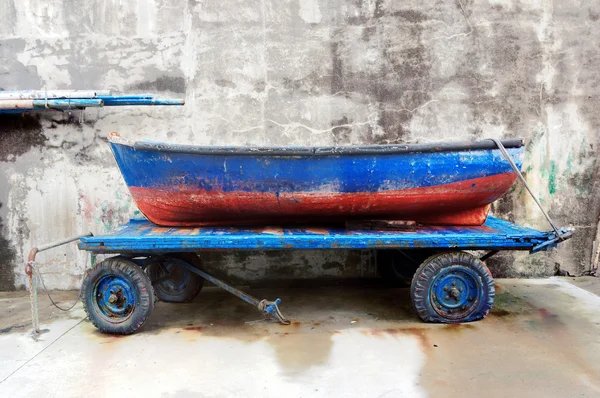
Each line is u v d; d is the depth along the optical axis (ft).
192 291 16.03
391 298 16.38
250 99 17.63
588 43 17.85
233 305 15.89
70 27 17.20
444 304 13.74
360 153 13.39
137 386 10.41
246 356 11.86
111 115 17.42
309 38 17.60
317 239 13.03
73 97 15.98
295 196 13.97
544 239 13.38
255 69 17.60
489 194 14.48
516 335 13.01
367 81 17.71
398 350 12.11
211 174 13.73
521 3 17.71
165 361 11.62
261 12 17.51
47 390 10.27
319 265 18.06
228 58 17.52
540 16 17.76
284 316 14.67
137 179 14.33
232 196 14.06
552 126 17.99
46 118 17.31
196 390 10.23
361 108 17.75
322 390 10.19
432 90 17.78
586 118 18.01
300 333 13.29
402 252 16.10
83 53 17.28
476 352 11.96
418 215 15.05
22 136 17.34
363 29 17.62
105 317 13.29
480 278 13.60
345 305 15.69
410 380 10.59
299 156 13.38
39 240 17.65
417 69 17.72
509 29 17.75
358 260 18.06
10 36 17.20
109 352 12.17
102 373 11.03
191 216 14.75
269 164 13.52
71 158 17.47
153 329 13.75
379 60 17.69
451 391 10.10
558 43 17.83
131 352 12.16
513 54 17.80
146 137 17.53
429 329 13.46
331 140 17.79
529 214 18.11
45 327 13.99
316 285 18.06
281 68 17.62
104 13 17.22
